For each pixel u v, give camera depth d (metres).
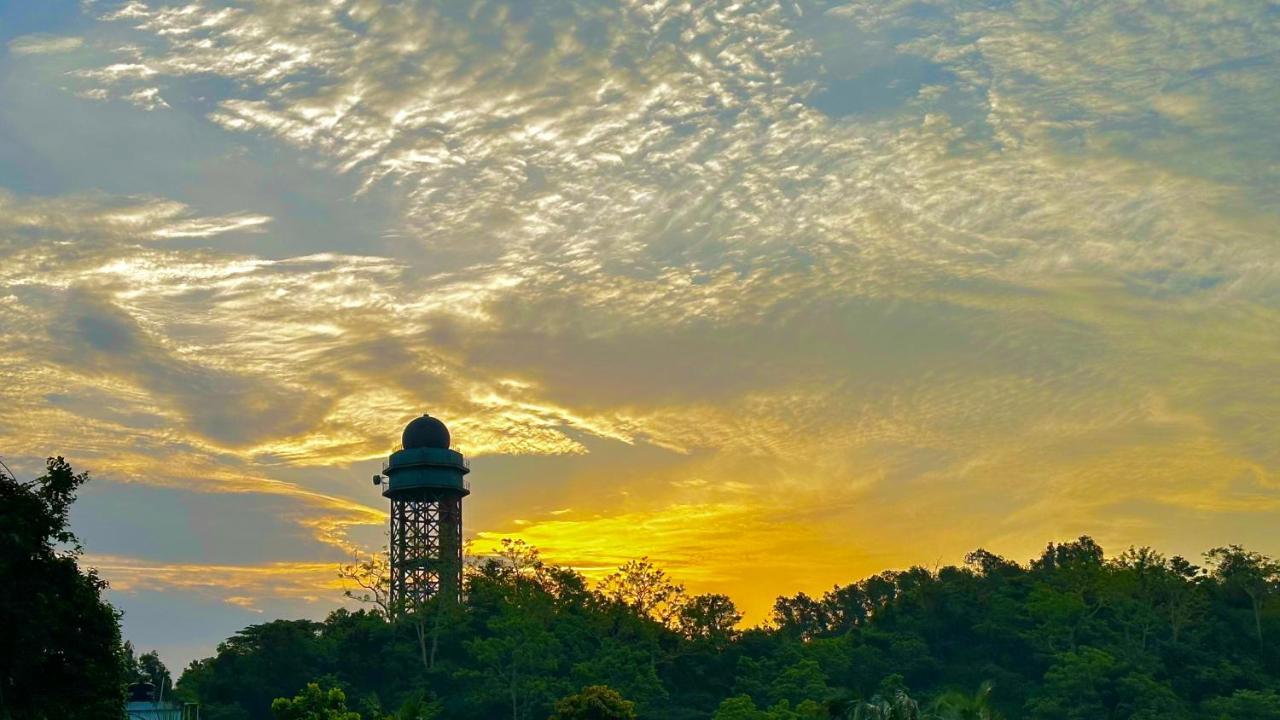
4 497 89.38
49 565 90.44
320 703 151.75
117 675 93.75
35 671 88.38
